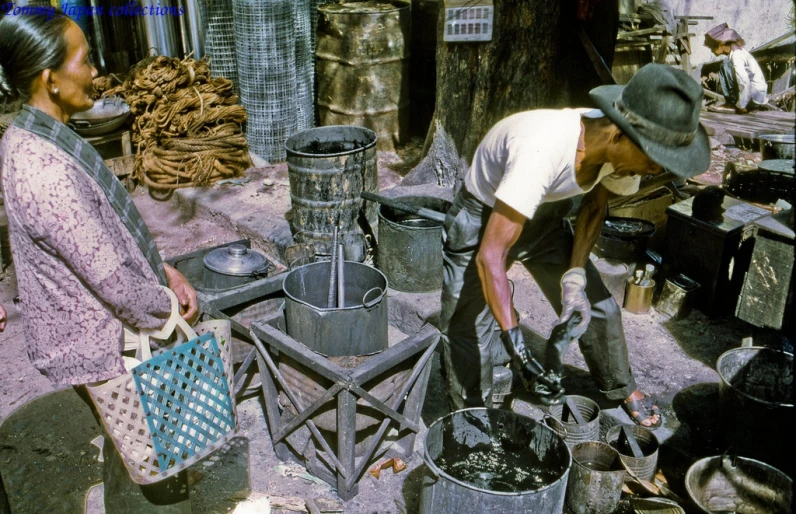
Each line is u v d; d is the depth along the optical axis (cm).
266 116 605
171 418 193
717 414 306
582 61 489
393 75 625
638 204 432
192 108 555
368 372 249
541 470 242
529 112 221
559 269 265
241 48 589
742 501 255
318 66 635
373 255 425
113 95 566
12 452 296
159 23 628
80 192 167
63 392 334
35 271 174
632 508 249
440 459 246
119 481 206
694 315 382
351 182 397
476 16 447
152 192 555
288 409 280
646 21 806
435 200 405
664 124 188
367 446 279
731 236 363
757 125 714
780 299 337
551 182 209
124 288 172
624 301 389
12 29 164
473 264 250
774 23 879
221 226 505
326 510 261
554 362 200
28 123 166
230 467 284
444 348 273
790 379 294
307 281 296
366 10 601
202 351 195
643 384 327
